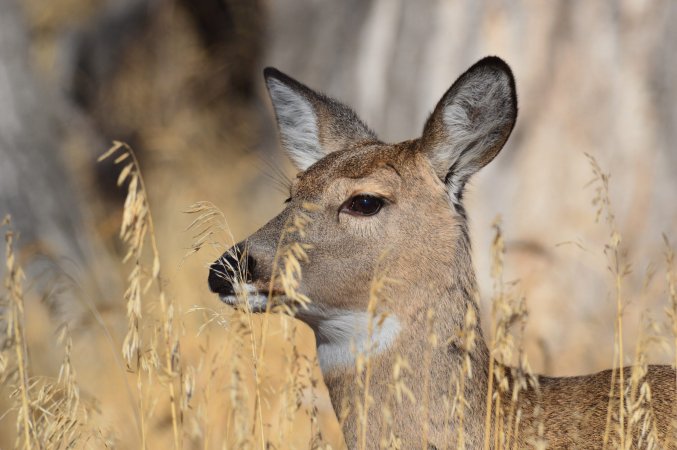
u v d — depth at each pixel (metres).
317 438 7.50
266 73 9.48
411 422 7.72
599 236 13.86
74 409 7.48
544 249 13.97
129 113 21.50
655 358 10.38
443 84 15.13
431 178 8.26
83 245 14.85
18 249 13.54
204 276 13.92
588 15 14.11
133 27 22.70
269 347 10.18
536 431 7.79
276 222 8.12
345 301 7.95
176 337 7.41
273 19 18.11
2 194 14.28
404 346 7.83
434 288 8.01
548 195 14.18
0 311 8.82
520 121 14.35
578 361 12.72
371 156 8.30
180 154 19.88
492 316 7.33
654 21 13.82
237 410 6.98
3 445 10.24
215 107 22.23
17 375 8.25
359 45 16.41
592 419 7.86
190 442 9.00
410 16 15.57
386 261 8.01
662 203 13.71
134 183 7.37
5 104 14.77
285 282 7.21
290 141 9.54
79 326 12.04
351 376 7.91
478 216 14.38
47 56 20.89
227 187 18.20
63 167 15.51
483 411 7.82
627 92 13.92
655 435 7.29
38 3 21.23
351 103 16.52
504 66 8.24
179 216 17.08
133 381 11.29
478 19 14.79
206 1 23.72
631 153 13.90
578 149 14.13
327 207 8.08
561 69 14.24
